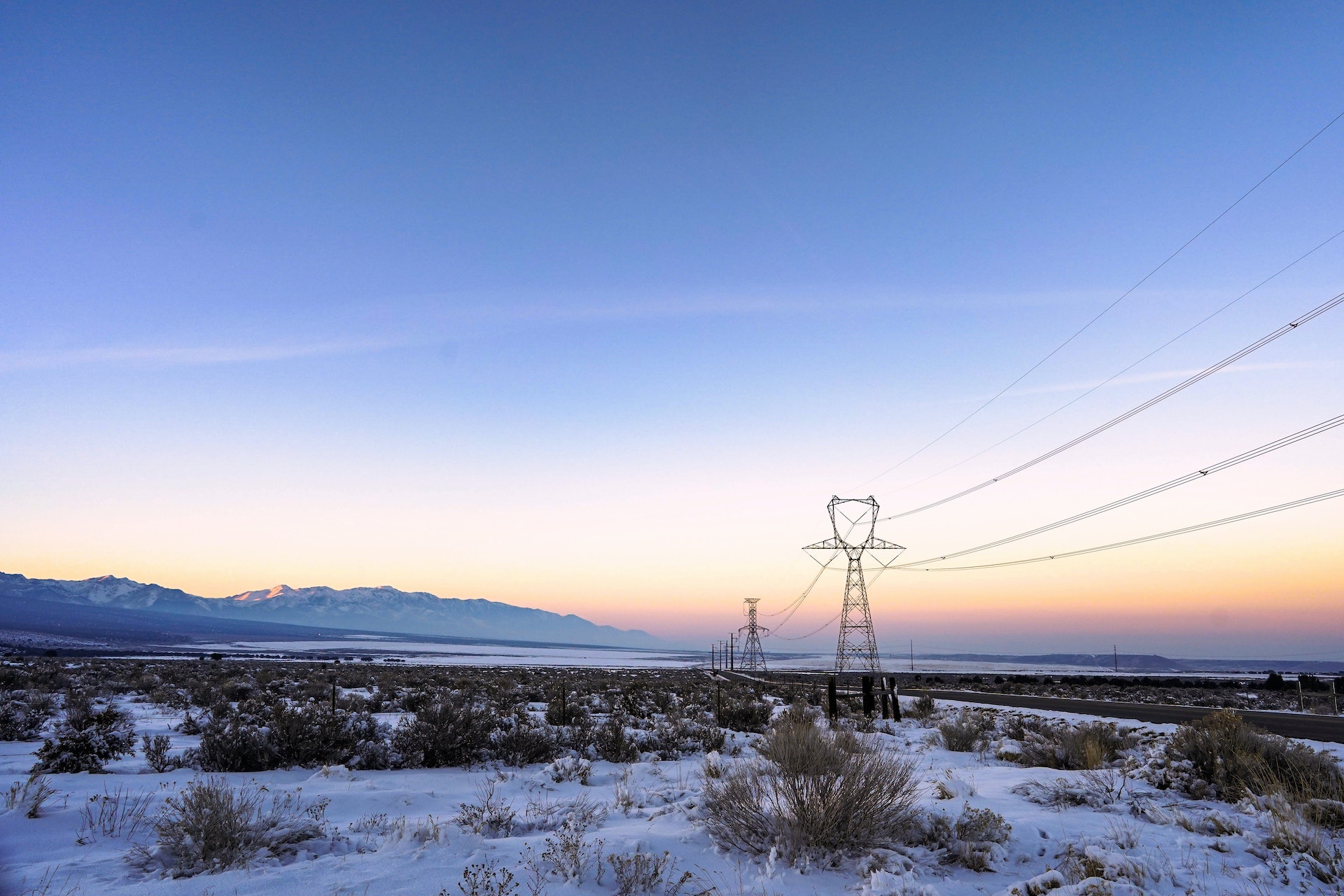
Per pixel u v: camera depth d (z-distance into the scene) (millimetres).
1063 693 63156
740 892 7547
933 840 8914
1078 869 7844
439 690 39188
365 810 11992
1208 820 9820
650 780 14992
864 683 33344
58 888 7551
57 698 33125
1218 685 84750
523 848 9086
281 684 43875
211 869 8195
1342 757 17516
